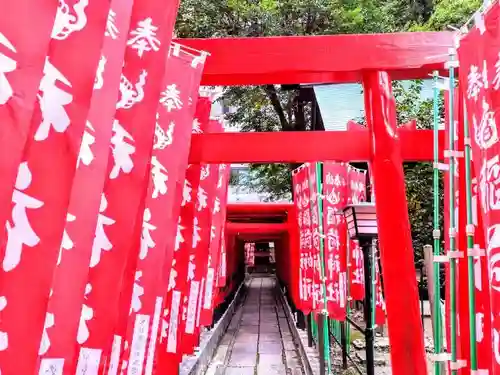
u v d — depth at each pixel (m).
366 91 5.06
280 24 11.65
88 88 2.12
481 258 3.56
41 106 2.05
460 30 3.44
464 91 3.30
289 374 10.67
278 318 19.67
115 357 3.48
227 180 10.24
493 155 2.89
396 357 4.59
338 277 7.72
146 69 3.18
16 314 1.89
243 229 17.89
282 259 23.75
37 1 1.81
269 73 4.92
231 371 11.15
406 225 4.85
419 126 9.61
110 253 2.82
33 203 1.99
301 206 10.21
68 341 2.29
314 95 9.75
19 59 1.76
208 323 8.58
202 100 6.39
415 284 4.73
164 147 4.10
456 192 3.90
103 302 2.75
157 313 3.81
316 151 6.32
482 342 3.48
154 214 3.93
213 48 4.93
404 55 4.92
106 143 2.55
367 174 10.80
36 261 1.95
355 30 12.21
